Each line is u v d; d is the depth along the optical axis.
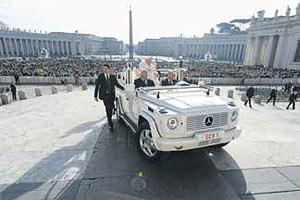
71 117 6.77
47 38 99.81
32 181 3.17
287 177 3.39
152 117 3.47
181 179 3.28
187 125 3.26
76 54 111.81
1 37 87.56
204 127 3.38
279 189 3.07
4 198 2.78
